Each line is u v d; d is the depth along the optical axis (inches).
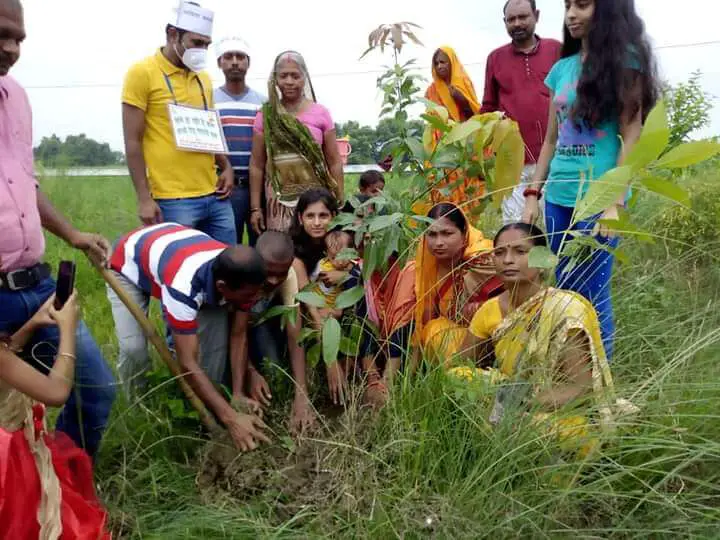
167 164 178.7
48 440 113.9
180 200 180.4
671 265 157.5
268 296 144.6
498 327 128.7
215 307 136.6
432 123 152.6
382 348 142.6
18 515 99.7
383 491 108.9
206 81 186.4
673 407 117.3
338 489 113.3
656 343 139.8
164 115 176.9
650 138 106.1
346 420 122.3
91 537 106.2
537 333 120.6
